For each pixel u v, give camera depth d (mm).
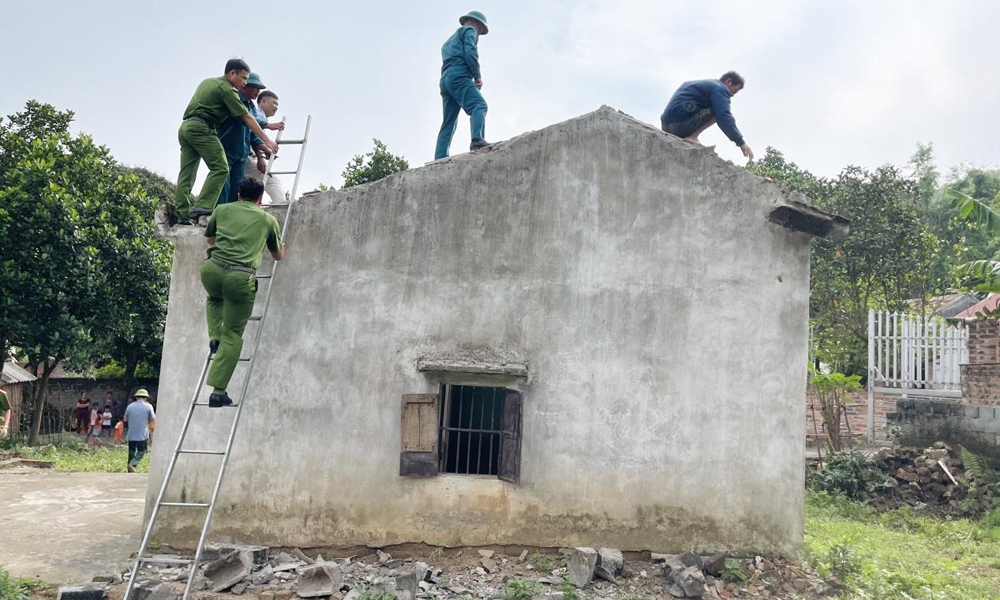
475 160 7582
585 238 7512
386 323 7375
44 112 18047
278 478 7211
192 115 7145
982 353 13477
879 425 16734
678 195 7570
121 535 7762
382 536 7176
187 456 7207
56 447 17562
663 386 7383
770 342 7445
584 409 7344
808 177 25125
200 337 7262
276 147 7277
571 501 7262
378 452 7258
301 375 7293
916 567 8070
